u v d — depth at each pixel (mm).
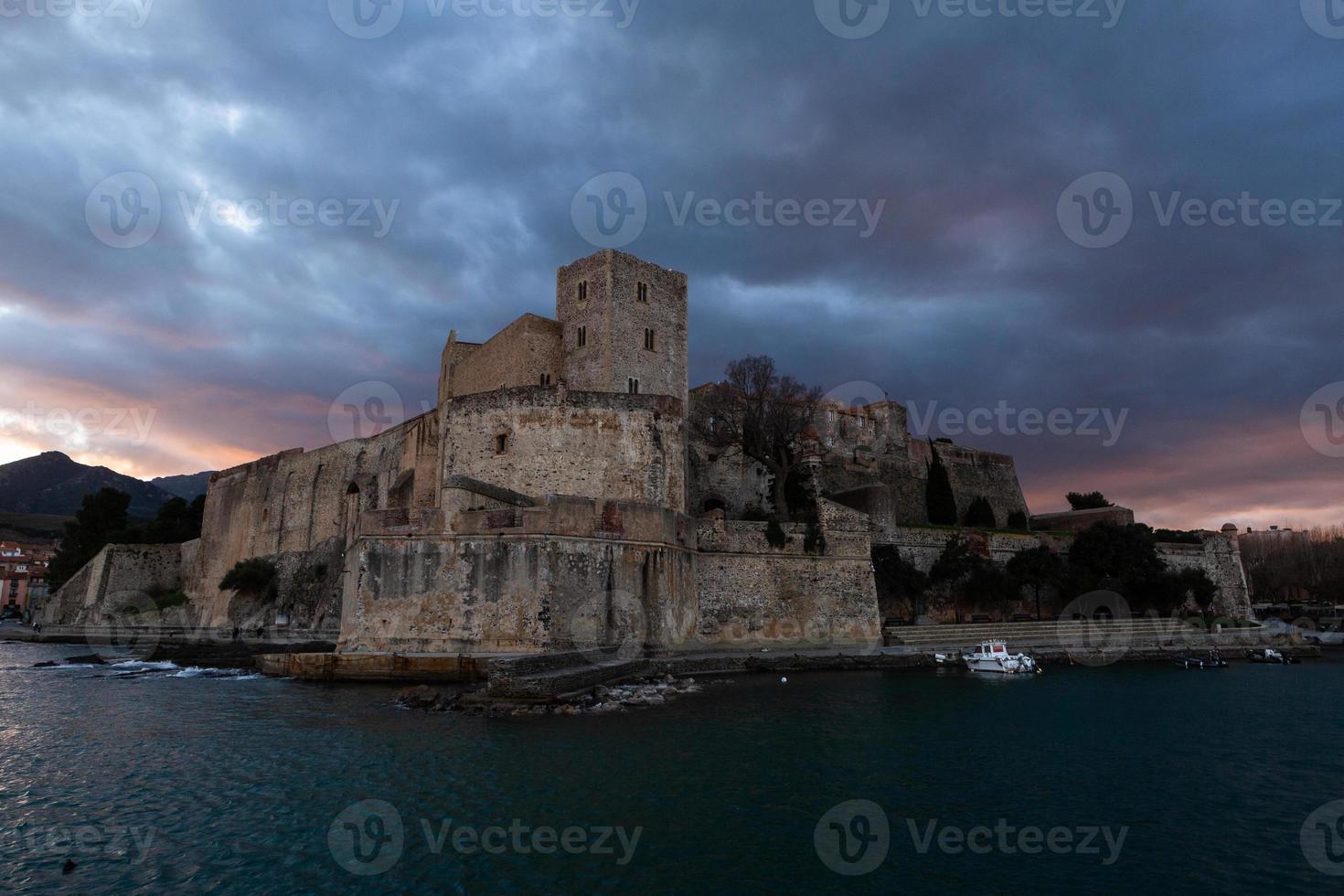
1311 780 24766
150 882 16141
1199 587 76000
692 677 44875
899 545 68625
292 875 16484
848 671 50469
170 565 101125
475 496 46000
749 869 17141
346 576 47719
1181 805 22000
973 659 52531
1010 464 101438
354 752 25859
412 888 15922
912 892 16203
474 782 22688
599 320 62656
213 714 33281
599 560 43656
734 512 69750
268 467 89500
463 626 41656
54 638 87562
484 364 69812
